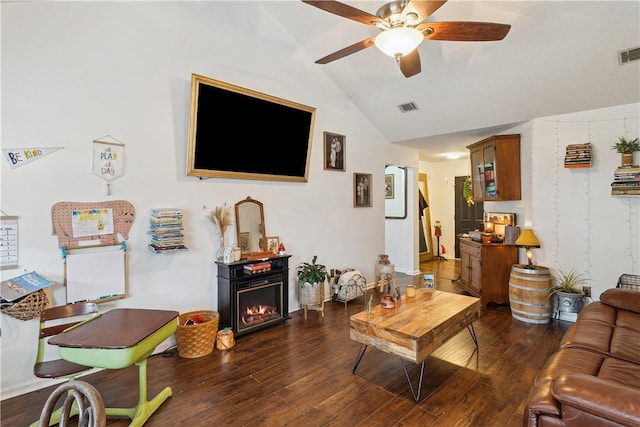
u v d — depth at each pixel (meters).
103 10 2.64
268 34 3.68
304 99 4.11
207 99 3.05
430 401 2.21
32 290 2.28
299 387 2.38
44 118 2.40
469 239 4.78
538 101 3.61
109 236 2.71
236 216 3.50
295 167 3.98
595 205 3.57
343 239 4.76
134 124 2.82
